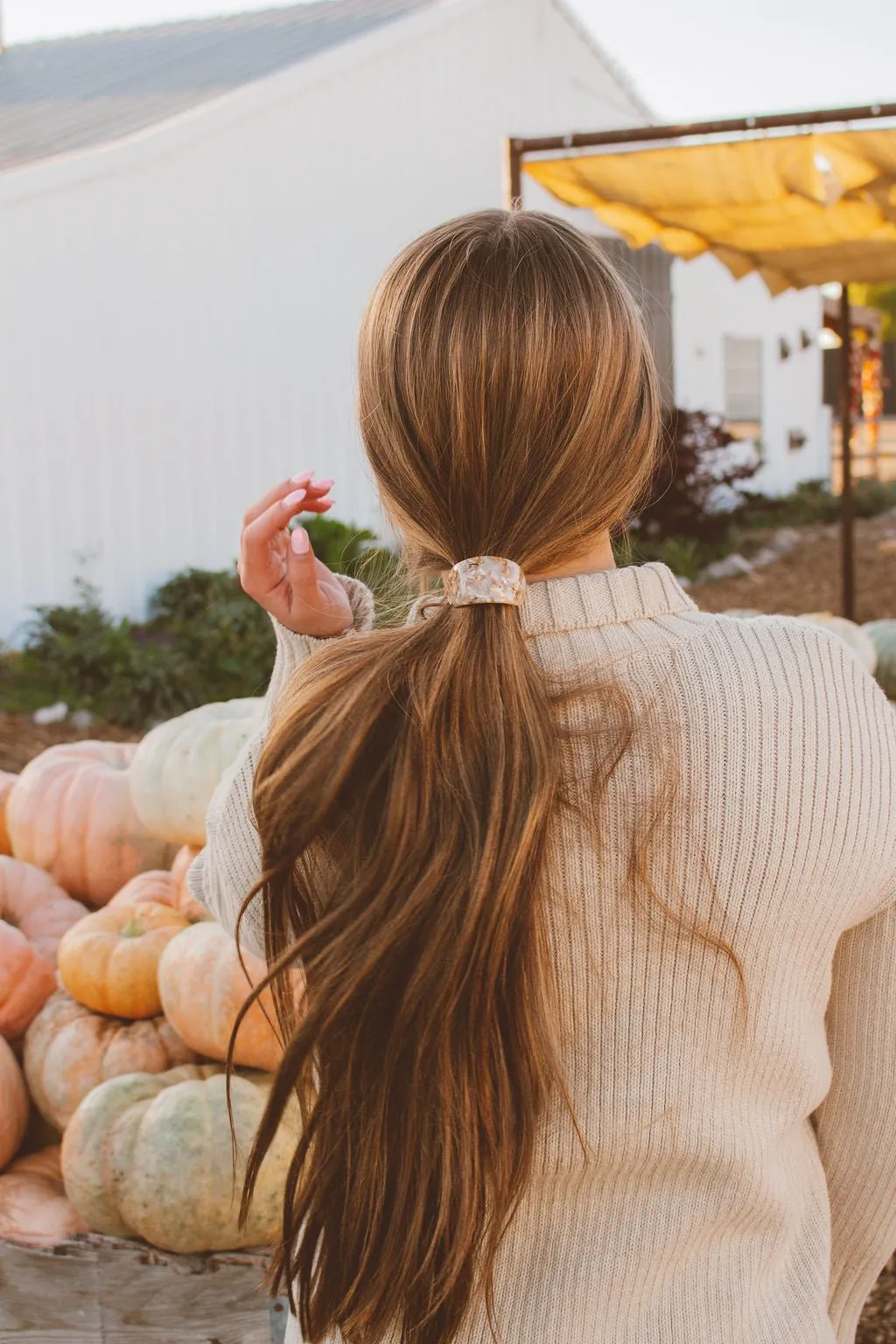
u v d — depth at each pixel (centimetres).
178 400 809
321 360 920
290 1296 96
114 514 768
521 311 84
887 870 89
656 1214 91
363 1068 85
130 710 613
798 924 88
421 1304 88
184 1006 229
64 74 1106
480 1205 84
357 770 86
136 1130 209
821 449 1853
